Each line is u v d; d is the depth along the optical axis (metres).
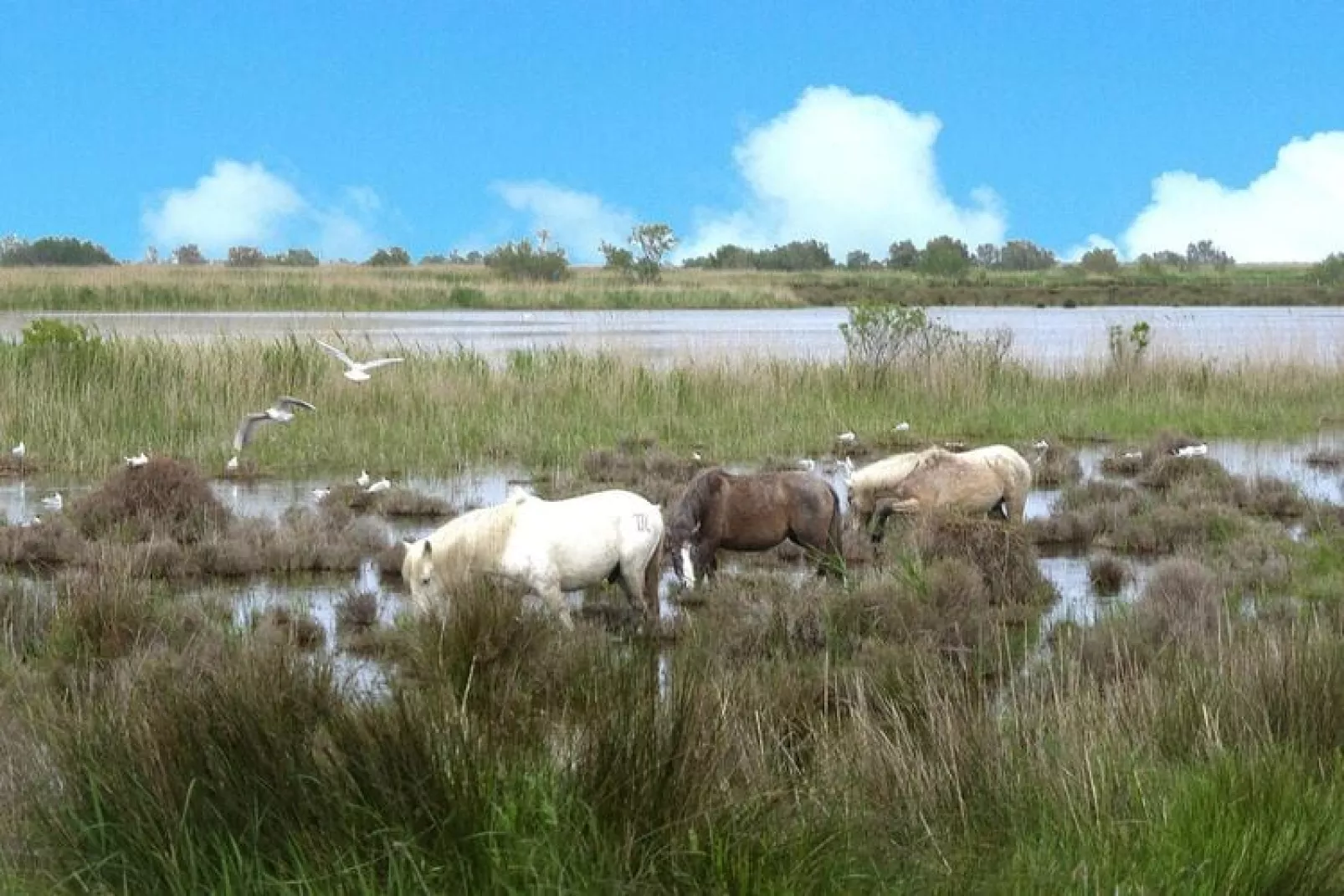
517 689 6.79
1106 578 13.30
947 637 10.76
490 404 25.66
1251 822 5.66
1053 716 7.33
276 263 122.38
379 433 23.19
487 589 9.02
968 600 11.31
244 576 13.83
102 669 9.53
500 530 10.89
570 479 19.20
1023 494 14.45
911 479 14.15
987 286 113.88
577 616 11.64
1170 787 6.28
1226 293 106.25
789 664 9.72
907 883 5.17
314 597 12.91
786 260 152.12
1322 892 5.32
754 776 5.94
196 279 81.44
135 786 5.47
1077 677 8.35
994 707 8.08
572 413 25.39
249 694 5.86
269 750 5.54
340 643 11.12
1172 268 159.62
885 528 14.80
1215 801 5.91
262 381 25.77
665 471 20.17
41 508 17.34
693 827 5.19
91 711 6.19
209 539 14.80
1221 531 15.39
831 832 5.40
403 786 5.25
